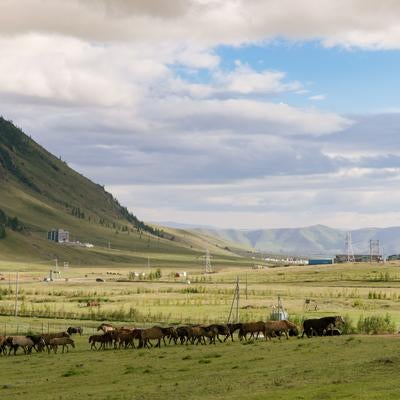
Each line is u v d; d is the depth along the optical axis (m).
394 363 47.19
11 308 152.88
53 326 117.44
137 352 72.38
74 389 49.34
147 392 44.75
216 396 40.72
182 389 44.97
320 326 80.81
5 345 78.44
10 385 53.38
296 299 182.38
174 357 64.69
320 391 38.66
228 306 158.88
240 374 50.22
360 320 89.88
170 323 121.25
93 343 80.31
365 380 41.69
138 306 161.50
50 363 67.00
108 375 55.47
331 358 54.56
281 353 61.03
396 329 89.81
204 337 81.94
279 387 42.28
